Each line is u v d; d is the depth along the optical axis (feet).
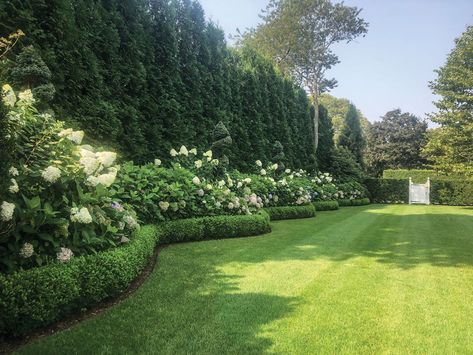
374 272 16.56
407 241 25.39
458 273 16.65
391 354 8.98
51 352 8.52
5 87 10.68
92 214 12.00
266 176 41.19
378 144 136.15
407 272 16.71
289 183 42.34
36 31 20.27
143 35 29.76
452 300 12.96
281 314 11.23
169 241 21.66
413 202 83.66
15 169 10.04
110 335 9.50
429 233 29.58
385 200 85.51
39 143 11.70
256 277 15.15
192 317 10.80
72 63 22.36
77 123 21.83
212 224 24.07
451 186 79.10
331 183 65.05
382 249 22.17
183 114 34.40
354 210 54.08
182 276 15.03
